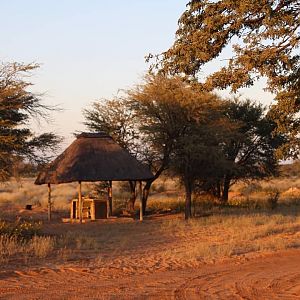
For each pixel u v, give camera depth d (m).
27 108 24.44
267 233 22.70
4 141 22.94
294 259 16.30
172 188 63.66
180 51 14.08
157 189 59.09
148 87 31.12
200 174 32.50
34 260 15.72
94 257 16.61
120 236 22.64
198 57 13.88
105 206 31.05
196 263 15.55
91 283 12.45
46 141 25.53
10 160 24.14
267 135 39.59
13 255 16.44
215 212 33.75
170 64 14.41
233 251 17.72
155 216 32.75
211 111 30.91
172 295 11.07
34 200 48.88
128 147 33.69
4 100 23.03
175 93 30.39
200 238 21.73
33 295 11.07
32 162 25.55
